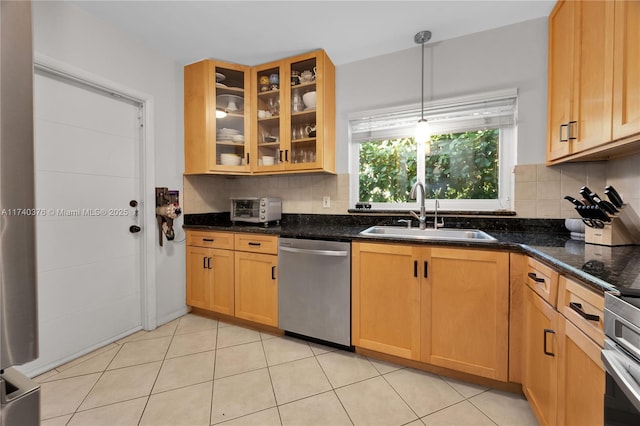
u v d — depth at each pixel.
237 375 1.64
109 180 2.03
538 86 1.89
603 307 0.79
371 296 1.76
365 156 2.52
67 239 1.80
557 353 1.06
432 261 1.59
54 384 1.56
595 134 1.29
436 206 2.06
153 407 1.38
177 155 2.45
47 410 1.36
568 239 1.59
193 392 1.49
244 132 2.49
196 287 2.48
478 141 2.15
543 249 1.29
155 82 2.26
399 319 1.68
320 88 2.25
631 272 0.89
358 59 2.39
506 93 1.94
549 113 1.80
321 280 1.90
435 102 2.15
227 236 2.30
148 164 2.21
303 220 2.65
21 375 0.45
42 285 1.68
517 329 1.43
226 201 2.99
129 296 2.16
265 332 2.20
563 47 1.63
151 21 1.90
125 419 1.31
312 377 1.62
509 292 1.45
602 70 1.24
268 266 2.12
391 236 1.71
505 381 1.47
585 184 1.79
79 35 1.77
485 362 1.50
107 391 1.50
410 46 2.21
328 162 2.36
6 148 0.38
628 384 0.62
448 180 2.24
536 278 1.25
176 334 2.16
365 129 2.43
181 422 1.29
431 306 1.60
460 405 1.40
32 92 0.39
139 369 1.70
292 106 2.40
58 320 1.75
